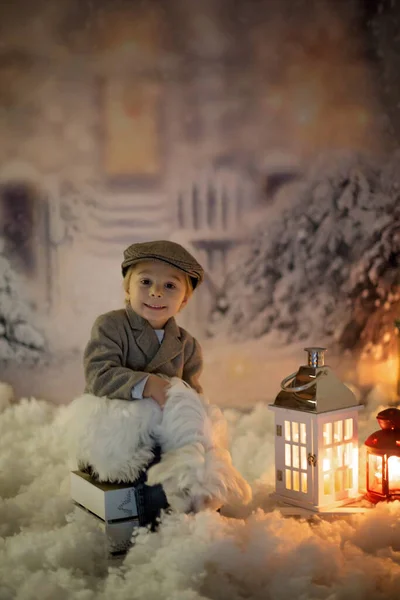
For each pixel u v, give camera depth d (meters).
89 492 1.33
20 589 1.08
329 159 2.42
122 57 2.33
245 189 2.41
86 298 2.38
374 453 1.40
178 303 1.49
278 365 2.41
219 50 2.35
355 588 1.06
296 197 2.42
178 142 2.37
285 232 2.42
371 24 2.39
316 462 1.36
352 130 2.42
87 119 2.33
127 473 1.29
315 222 2.43
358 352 2.44
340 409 1.39
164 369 1.48
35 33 2.29
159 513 1.29
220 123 2.38
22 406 2.06
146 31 2.32
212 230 2.40
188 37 2.34
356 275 2.44
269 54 2.37
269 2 2.36
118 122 2.34
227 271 2.42
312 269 2.44
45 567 1.18
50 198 2.34
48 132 2.32
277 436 1.44
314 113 2.40
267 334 2.43
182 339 1.54
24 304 2.35
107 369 1.39
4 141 2.30
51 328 2.36
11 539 1.27
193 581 1.07
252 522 1.21
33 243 2.34
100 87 2.33
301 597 1.04
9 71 2.29
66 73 2.31
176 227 2.39
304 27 2.37
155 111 2.35
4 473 1.60
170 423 1.32
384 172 2.43
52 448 1.74
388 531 1.26
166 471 1.25
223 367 2.40
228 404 2.29
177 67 2.35
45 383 2.32
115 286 2.38
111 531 1.26
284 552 1.13
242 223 2.41
